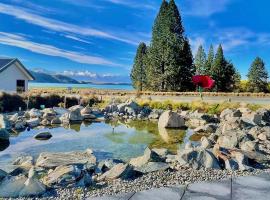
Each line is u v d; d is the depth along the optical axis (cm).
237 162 818
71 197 588
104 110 2581
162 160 884
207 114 2289
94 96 3272
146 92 5094
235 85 7869
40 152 1173
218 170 780
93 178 745
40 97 2630
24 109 2462
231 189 615
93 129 1806
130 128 1886
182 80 5500
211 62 7612
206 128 1744
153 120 2317
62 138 1480
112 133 1664
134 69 7212
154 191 605
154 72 5556
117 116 2461
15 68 3531
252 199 562
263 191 604
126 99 3231
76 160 934
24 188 626
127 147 1291
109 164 869
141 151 1215
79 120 2161
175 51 5416
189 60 5684
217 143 1123
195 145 1274
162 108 2833
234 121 1538
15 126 1748
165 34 5481
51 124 1961
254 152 930
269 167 842
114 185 663
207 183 653
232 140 1070
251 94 5453
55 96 2775
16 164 970
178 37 5578
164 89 5569
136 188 629
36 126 1864
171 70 5388
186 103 2795
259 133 1294
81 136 1548
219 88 6994
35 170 804
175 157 889
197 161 823
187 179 693
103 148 1263
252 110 2231
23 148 1240
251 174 736
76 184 672
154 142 1416
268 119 1995
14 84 3525
